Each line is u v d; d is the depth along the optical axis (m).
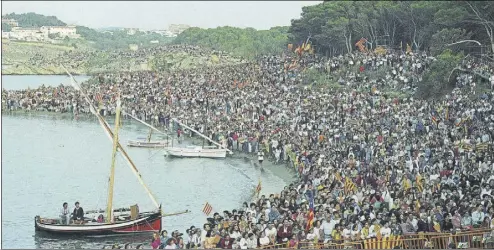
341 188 71.44
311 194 70.06
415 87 143.62
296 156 104.00
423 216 58.50
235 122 134.38
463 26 174.75
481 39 170.00
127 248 56.84
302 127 119.12
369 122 113.50
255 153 121.25
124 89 186.25
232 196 92.19
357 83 153.50
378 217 59.28
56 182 100.50
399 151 89.19
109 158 120.50
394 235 57.03
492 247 56.69
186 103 162.00
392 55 168.12
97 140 140.00
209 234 56.28
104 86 197.12
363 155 94.25
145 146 131.75
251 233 55.44
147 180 102.75
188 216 81.94
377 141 98.38
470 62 143.12
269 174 105.50
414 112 114.38
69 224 71.25
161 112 157.38
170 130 148.12
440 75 135.75
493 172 74.62
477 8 171.38
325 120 120.44
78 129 154.62
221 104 154.75
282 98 148.62
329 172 79.81
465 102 114.25
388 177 75.31
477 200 61.44
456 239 57.00
